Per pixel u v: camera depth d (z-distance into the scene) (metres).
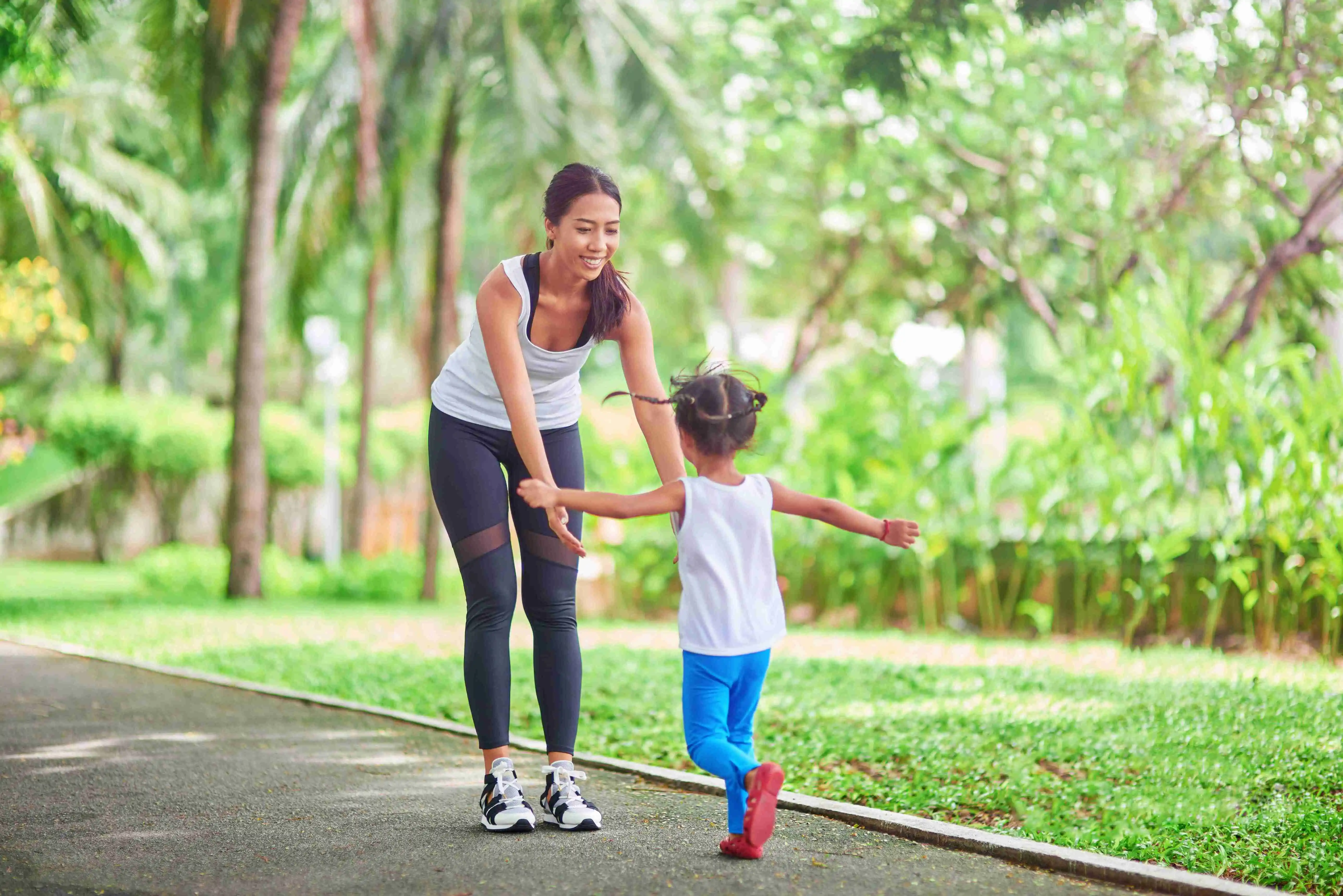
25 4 10.95
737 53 14.53
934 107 12.62
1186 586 9.55
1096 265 12.41
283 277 16.08
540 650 4.07
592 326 4.00
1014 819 4.28
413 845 3.74
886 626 11.63
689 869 3.45
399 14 14.38
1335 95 9.20
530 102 14.09
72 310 18.16
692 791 4.61
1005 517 12.48
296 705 6.70
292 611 13.02
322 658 8.78
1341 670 7.54
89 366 27.14
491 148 14.64
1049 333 13.09
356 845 3.75
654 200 19.44
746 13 13.23
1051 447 10.52
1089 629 10.30
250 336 14.20
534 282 3.92
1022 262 13.35
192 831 3.95
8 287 15.31
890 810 4.40
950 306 14.38
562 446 4.18
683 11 16.91
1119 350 9.90
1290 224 10.72
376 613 13.09
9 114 16.06
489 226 22.25
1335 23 8.82
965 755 5.14
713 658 3.51
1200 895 3.21
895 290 15.91
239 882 3.38
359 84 14.55
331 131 14.73
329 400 23.03
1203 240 12.15
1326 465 8.40
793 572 12.23
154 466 23.09
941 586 11.38
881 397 12.38
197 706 6.67
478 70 14.39
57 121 17.09
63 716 6.34
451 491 4.04
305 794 4.51
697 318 22.91
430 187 17.36
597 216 3.83
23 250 17.23
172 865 3.55
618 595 13.38
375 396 32.50
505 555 4.06
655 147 15.12
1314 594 8.45
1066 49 11.38
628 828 3.97
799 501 3.62
